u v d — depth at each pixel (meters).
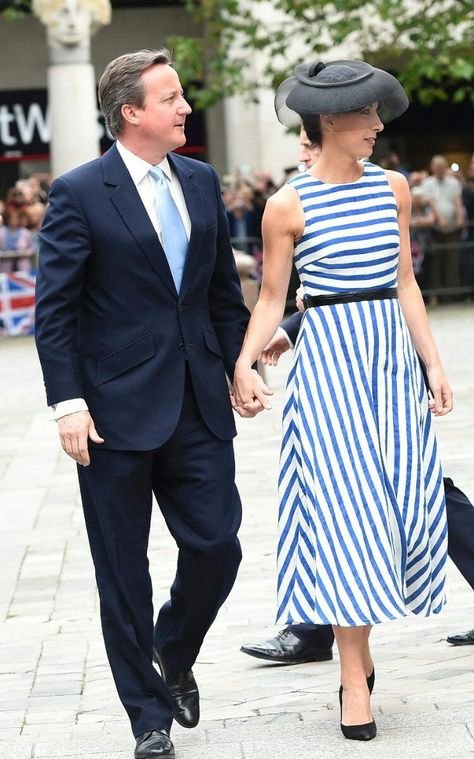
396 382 5.75
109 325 5.59
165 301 5.62
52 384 5.50
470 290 26.33
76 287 5.53
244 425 14.92
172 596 5.80
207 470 5.65
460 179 26.41
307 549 5.71
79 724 6.18
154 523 10.62
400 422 5.72
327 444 5.66
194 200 5.67
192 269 5.63
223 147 32.94
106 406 5.57
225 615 7.98
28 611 8.45
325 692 6.38
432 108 32.22
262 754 5.48
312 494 5.67
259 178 25.81
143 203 5.59
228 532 5.63
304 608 5.68
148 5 32.84
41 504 11.68
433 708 5.93
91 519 5.70
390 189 5.83
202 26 33.00
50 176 29.16
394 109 5.85
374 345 5.71
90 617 8.25
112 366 5.58
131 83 5.51
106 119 5.64
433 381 6.00
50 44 27.89
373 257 5.71
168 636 5.85
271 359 6.86
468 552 6.63
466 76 24.39
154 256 5.55
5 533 10.65
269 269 5.79
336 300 5.73
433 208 26.00
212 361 5.73
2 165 32.88
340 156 5.73
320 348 5.72
